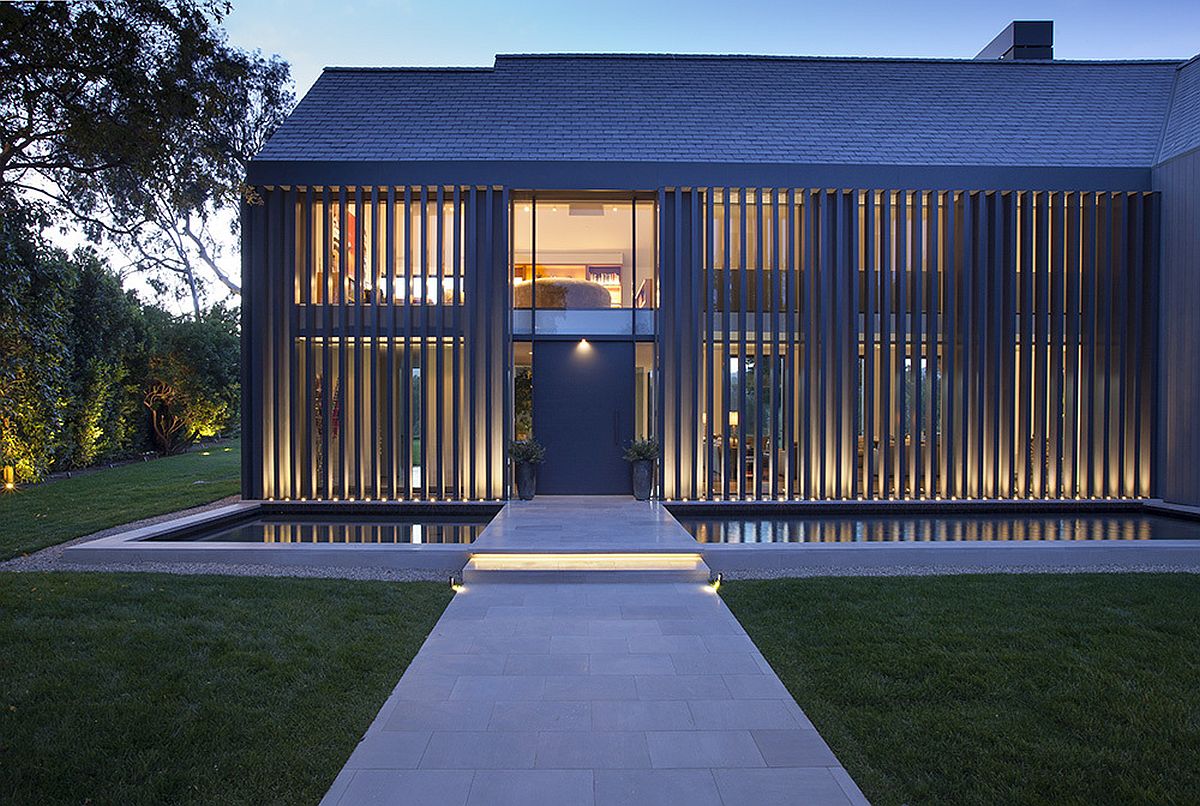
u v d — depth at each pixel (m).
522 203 11.38
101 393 17.08
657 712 3.76
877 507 10.56
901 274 10.84
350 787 2.98
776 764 3.20
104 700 3.73
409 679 4.21
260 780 3.00
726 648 4.76
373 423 10.67
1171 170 10.70
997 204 10.77
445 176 10.58
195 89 6.50
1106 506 10.67
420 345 10.77
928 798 2.88
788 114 12.14
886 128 11.91
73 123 5.80
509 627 5.24
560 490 11.30
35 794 2.86
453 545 7.21
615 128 11.70
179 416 23.06
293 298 10.63
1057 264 10.89
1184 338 10.50
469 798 2.91
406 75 12.75
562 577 6.61
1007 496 10.84
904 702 3.79
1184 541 7.50
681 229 10.73
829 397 10.94
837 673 4.19
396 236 11.00
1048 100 12.59
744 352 10.80
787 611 5.46
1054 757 3.17
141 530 8.05
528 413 11.43
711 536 8.51
